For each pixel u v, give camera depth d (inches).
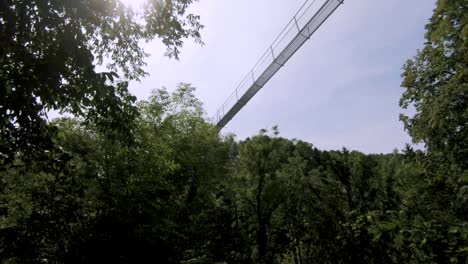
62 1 218.5
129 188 470.9
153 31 302.5
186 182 735.1
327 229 1162.0
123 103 268.7
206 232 809.5
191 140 748.0
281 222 1221.7
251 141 1143.6
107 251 403.5
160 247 490.3
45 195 283.1
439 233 454.9
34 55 213.3
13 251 246.5
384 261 1016.9
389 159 1090.7
